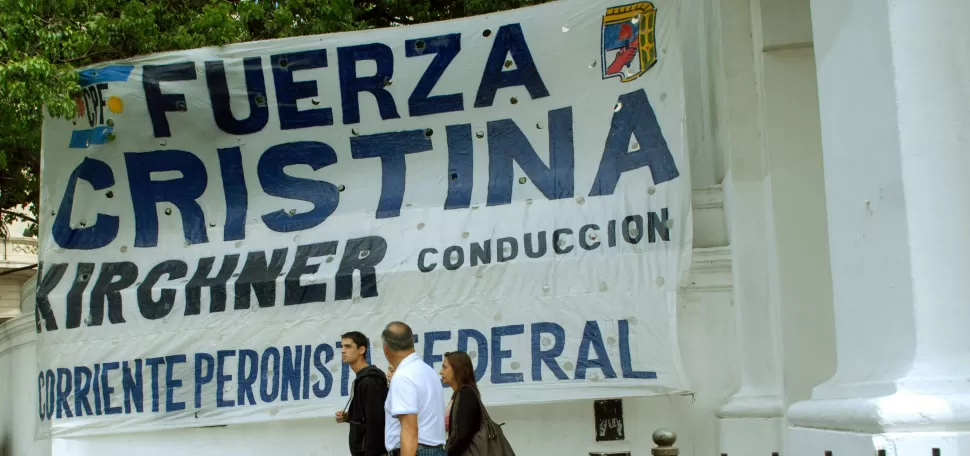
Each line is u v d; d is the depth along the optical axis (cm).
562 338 836
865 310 596
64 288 948
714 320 870
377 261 893
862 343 599
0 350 1307
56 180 970
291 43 942
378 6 1606
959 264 554
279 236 927
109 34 1163
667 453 617
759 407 817
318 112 937
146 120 962
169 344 916
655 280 828
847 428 569
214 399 900
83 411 923
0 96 951
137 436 925
